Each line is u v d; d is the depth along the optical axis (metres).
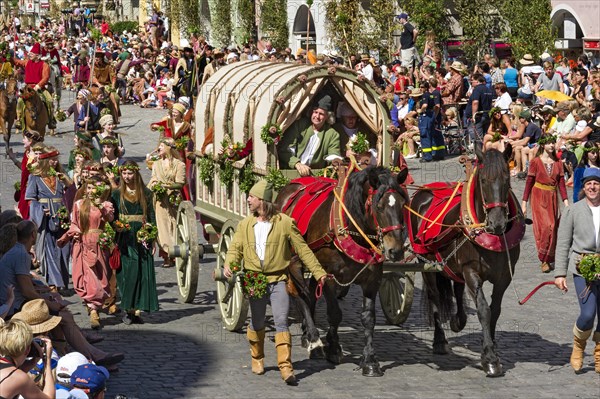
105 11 124.50
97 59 55.22
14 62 69.19
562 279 18.59
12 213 19.67
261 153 21.77
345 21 56.75
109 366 18.53
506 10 53.91
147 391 17.42
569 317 22.42
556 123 38.50
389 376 18.30
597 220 18.42
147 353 19.81
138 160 45.81
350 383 17.89
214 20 74.19
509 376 18.28
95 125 40.97
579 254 18.42
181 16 80.00
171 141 27.31
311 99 21.78
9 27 149.88
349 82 22.20
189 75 50.22
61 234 24.36
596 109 38.91
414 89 47.38
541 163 26.73
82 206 21.66
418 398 17.03
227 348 20.17
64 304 18.45
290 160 21.69
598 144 29.42
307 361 19.30
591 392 17.39
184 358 19.45
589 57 56.31
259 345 18.47
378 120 22.22
